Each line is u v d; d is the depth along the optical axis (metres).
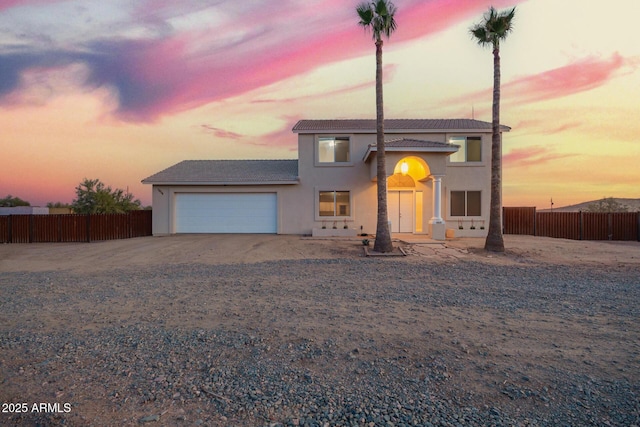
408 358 4.66
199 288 8.80
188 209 22.05
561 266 12.00
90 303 7.39
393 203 21.55
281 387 3.96
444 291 8.41
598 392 3.82
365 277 10.15
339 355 4.77
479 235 20.95
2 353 4.82
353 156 21.41
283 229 21.52
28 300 7.67
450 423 3.32
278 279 9.89
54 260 14.02
